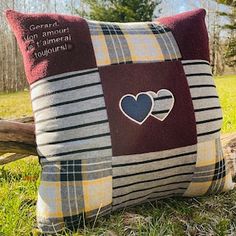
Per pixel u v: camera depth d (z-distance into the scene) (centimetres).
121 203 150
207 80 158
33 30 142
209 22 2289
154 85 145
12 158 217
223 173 167
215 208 169
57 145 137
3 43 2236
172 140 146
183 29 158
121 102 139
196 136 151
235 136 235
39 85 140
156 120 143
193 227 156
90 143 136
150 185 150
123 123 138
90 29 146
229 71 2411
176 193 166
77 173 136
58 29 142
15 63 2192
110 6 1856
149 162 144
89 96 137
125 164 140
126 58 144
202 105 153
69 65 139
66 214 138
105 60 142
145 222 154
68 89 138
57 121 137
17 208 158
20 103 946
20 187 188
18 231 146
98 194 139
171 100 147
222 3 1451
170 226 154
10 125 172
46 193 139
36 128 143
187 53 155
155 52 150
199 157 154
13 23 145
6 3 2194
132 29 153
